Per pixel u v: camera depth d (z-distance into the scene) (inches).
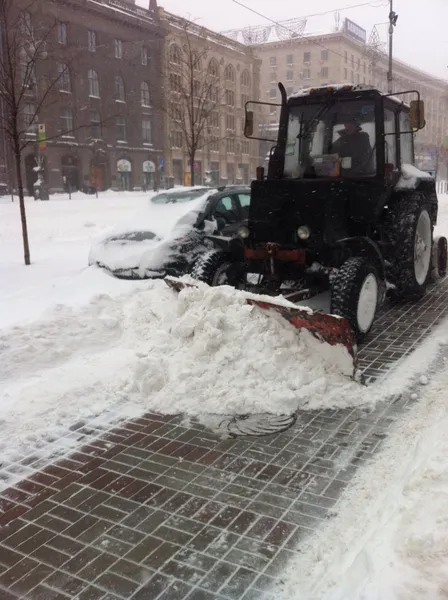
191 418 163.3
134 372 182.4
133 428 158.4
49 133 1569.9
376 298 227.6
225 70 1830.7
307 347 186.2
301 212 233.1
